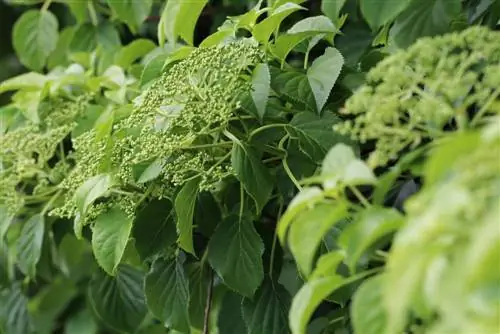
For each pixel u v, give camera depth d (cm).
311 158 181
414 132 164
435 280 147
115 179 185
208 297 194
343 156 161
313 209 161
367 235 159
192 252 187
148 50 214
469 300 147
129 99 204
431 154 157
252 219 188
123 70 214
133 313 205
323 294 162
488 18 185
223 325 192
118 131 188
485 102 166
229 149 186
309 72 184
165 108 186
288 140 187
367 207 161
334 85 187
